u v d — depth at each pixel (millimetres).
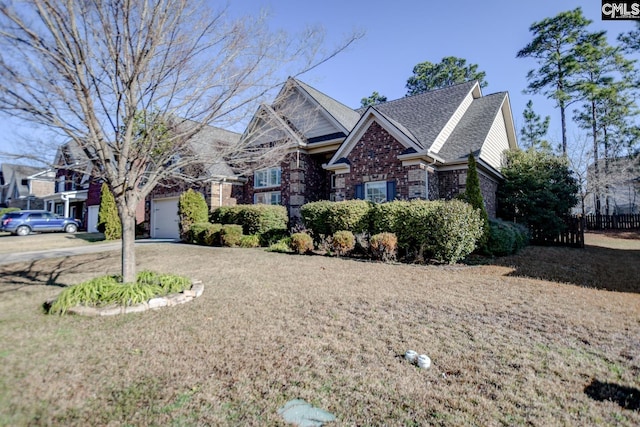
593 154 26281
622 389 3055
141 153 5547
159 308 5336
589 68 26125
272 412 2719
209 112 5859
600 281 7551
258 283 7031
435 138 13508
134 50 5230
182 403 2836
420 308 5348
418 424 2570
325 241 11492
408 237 9836
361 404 2826
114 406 2797
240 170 7465
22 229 21891
